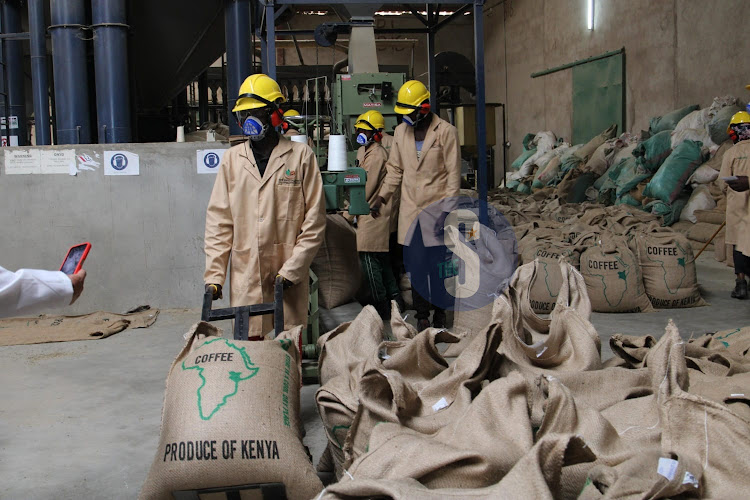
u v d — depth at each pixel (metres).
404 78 7.42
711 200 9.48
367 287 5.96
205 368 2.38
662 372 2.28
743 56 11.05
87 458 3.03
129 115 6.69
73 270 1.75
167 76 11.42
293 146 3.46
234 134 8.48
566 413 1.96
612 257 5.63
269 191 3.40
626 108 14.70
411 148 4.77
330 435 2.54
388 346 2.74
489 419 1.95
